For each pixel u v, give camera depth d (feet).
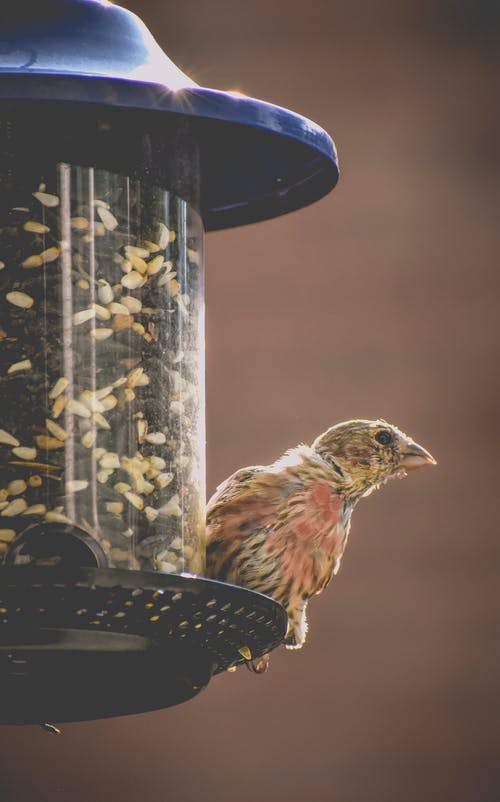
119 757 47.37
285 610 22.00
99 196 21.50
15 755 47.32
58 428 20.83
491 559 49.11
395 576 48.96
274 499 24.47
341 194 52.21
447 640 48.26
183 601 19.97
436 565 49.08
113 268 21.50
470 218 51.93
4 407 20.72
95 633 19.90
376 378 50.83
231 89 53.06
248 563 24.11
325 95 52.95
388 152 52.49
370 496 49.57
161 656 20.54
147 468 21.40
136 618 19.90
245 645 21.63
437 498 49.62
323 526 24.77
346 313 51.37
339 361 50.96
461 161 52.37
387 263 51.72
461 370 50.83
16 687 20.59
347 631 48.39
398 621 48.57
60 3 21.22
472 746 47.26
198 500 22.45
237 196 25.02
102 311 21.33
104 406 21.13
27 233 21.09
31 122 21.33
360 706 47.73
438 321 51.21
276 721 47.62
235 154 23.93
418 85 52.85
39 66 20.36
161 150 22.22
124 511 21.09
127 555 21.06
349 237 51.85
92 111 21.58
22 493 20.59
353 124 52.70
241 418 50.55
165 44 53.42
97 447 21.01
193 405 22.49
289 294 51.60
